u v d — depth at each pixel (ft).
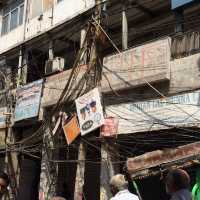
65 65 62.44
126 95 41.06
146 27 52.60
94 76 43.27
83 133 42.06
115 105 40.75
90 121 41.57
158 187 42.80
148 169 30.91
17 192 53.06
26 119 53.67
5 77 60.70
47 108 50.60
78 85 44.96
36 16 61.46
